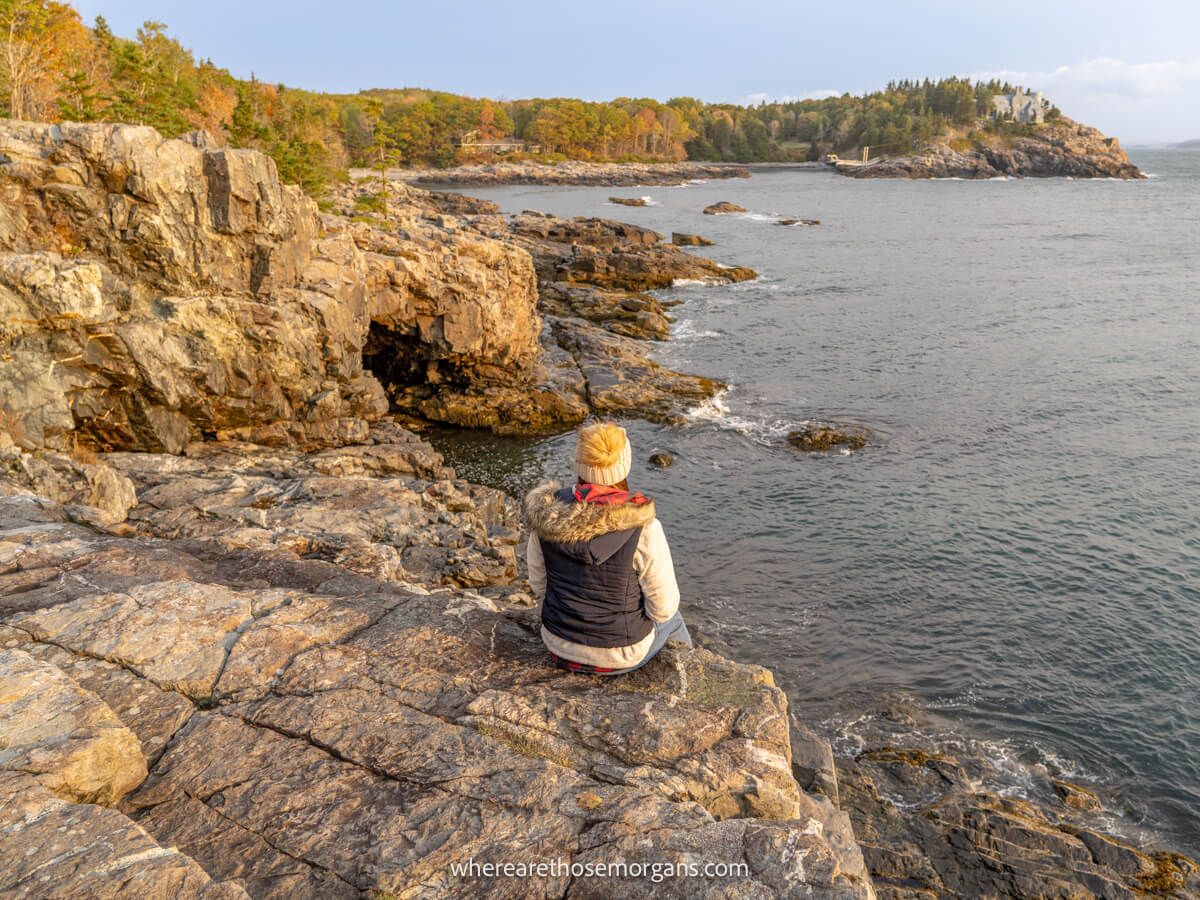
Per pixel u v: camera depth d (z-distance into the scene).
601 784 3.84
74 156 19.78
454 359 32.84
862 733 15.02
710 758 4.05
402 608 5.63
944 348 41.28
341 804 3.73
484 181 173.75
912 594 19.77
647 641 4.54
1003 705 15.86
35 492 12.04
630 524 4.21
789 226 94.75
